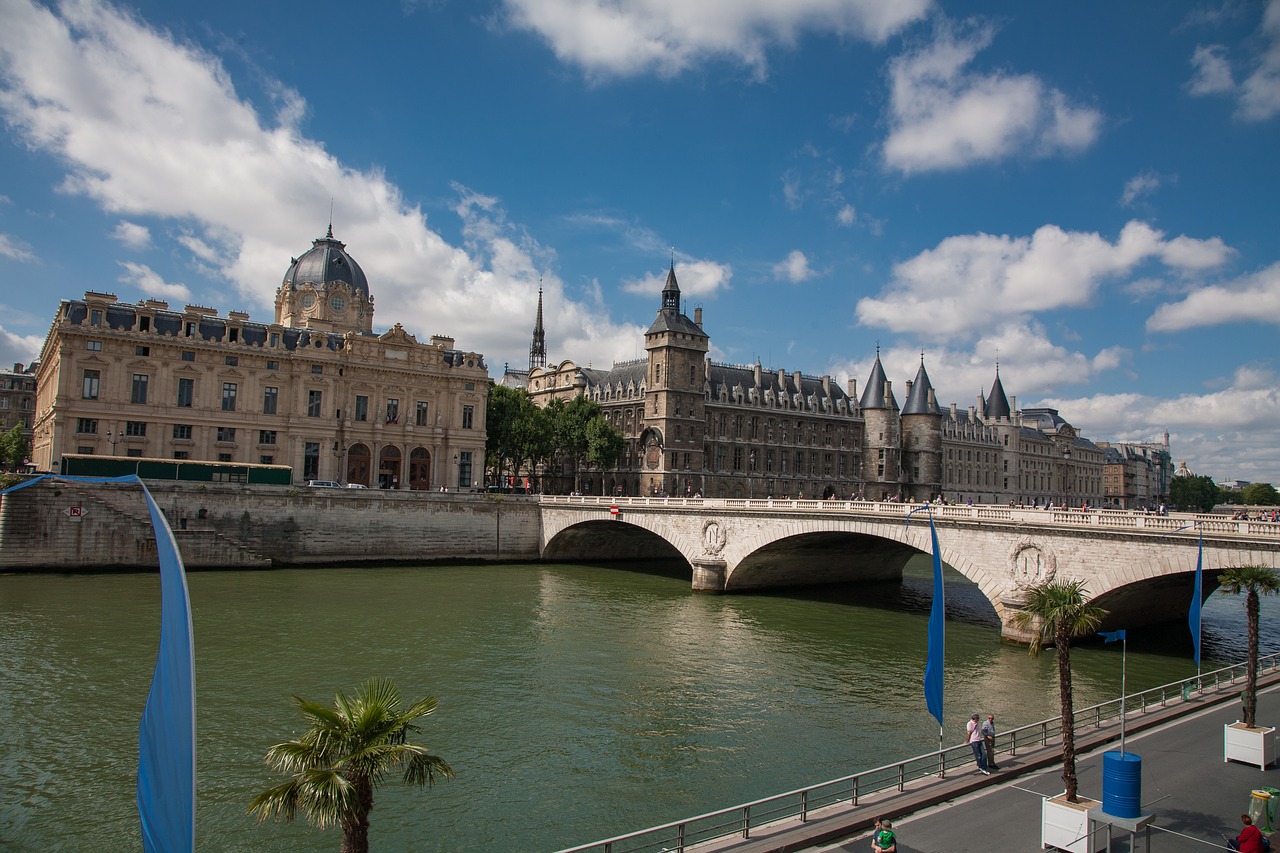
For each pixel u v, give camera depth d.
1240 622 66.19
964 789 24.84
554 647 51.78
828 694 42.91
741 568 75.69
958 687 44.28
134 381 90.62
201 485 80.31
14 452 111.75
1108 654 52.25
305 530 85.38
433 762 16.78
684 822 19.94
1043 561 52.22
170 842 12.10
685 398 136.25
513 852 25.81
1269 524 42.81
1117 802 21.78
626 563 102.50
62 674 41.66
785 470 153.75
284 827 27.08
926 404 160.38
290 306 117.38
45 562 71.75
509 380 190.00
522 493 110.12
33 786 29.58
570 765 32.88
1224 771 26.58
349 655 47.81
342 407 102.25
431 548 92.31
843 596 76.69
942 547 58.38
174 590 12.72
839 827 21.69
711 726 37.69
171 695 12.39
